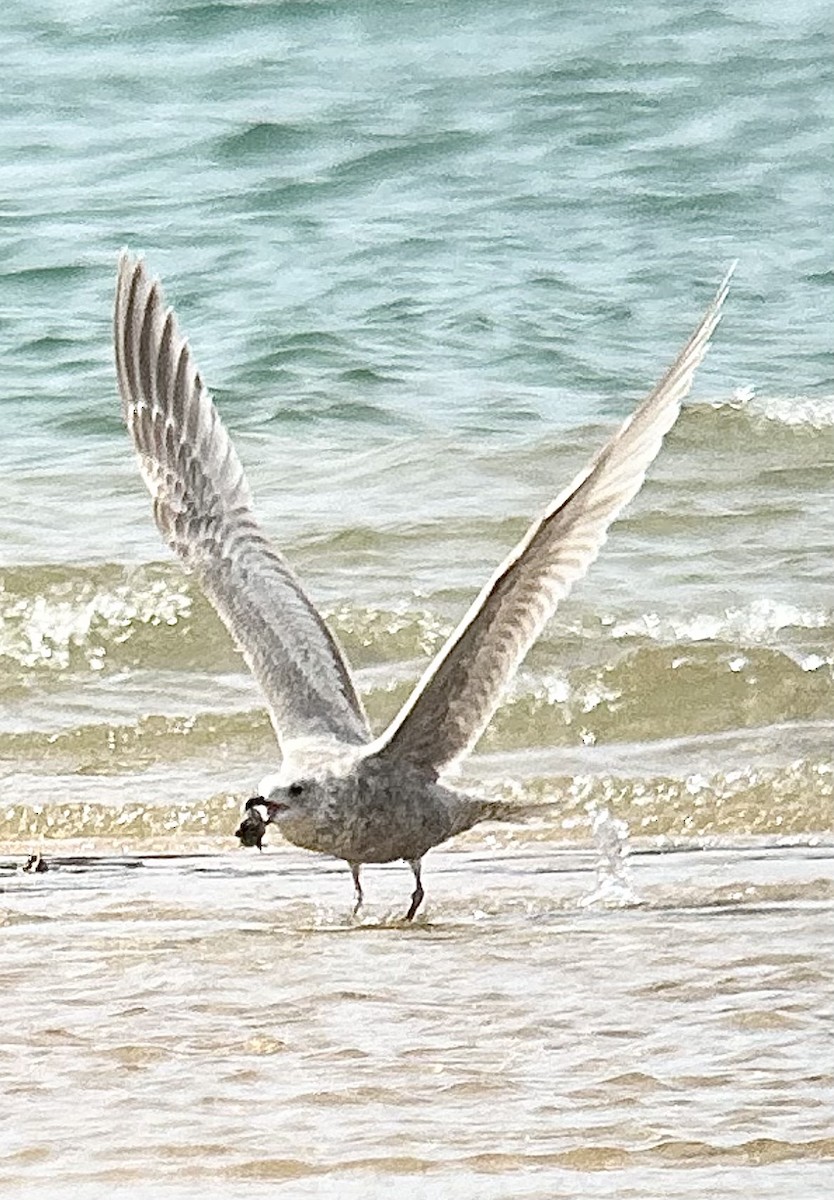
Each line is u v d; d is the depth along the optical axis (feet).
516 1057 25.73
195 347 72.49
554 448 63.21
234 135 91.71
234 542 33.60
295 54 101.55
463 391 68.44
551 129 92.17
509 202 85.20
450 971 29.73
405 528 57.00
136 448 33.88
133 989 29.04
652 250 80.43
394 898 35.14
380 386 68.90
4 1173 22.20
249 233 82.28
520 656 30.53
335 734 33.06
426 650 50.21
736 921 32.35
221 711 47.29
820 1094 24.17
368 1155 22.56
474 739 32.42
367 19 105.09
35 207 85.25
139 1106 24.18
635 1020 27.09
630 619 50.83
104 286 77.51
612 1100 24.12
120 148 91.66
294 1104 24.18
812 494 59.26
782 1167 22.06
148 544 56.03
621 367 70.28
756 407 64.28
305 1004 28.17
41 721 47.01
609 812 40.96
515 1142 22.86
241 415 67.21
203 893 35.68
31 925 33.27
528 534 28.86
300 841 32.76
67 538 56.59
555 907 34.06
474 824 33.68
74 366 71.00
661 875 36.06
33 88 98.48
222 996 28.63
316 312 74.95
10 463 63.46
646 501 58.65
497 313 74.54
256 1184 21.85
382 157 89.66
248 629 33.35
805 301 75.61
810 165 88.12
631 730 45.73
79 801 42.14
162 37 104.06
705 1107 23.82
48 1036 26.89
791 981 28.60
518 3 105.70
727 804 41.09
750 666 47.34
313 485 61.00
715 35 101.76
